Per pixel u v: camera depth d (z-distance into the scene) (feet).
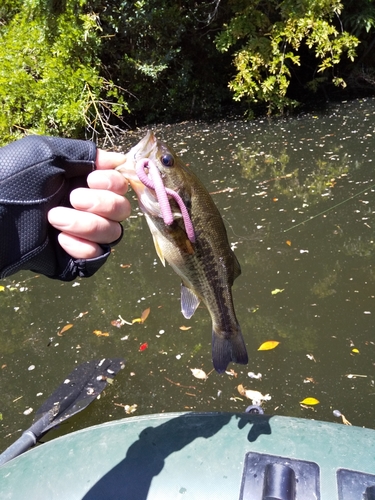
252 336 2.55
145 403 2.22
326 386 2.20
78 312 2.94
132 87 7.43
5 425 2.18
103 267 3.41
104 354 2.56
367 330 2.48
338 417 2.04
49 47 6.48
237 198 4.16
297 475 1.09
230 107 7.72
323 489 1.05
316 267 3.06
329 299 2.75
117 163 1.01
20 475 1.20
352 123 5.99
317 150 5.14
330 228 3.49
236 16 6.91
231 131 6.40
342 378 2.23
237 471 1.12
